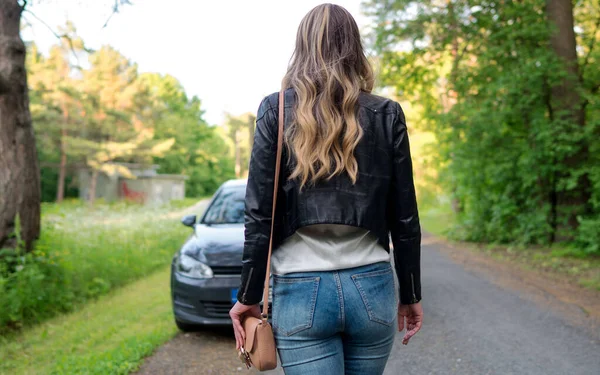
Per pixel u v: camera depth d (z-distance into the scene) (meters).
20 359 4.90
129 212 15.81
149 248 10.95
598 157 11.04
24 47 7.41
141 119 43.22
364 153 1.61
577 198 11.35
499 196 12.94
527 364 4.11
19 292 6.22
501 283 7.84
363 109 1.65
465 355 4.36
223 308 4.94
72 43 8.65
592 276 8.11
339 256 1.61
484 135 12.18
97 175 43.56
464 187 14.31
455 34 12.28
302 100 1.60
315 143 1.57
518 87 10.54
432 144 18.09
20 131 7.28
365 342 1.67
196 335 5.12
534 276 8.45
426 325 5.37
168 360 4.30
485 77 11.68
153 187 47.84
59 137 38.84
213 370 4.07
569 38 11.21
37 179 7.50
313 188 1.60
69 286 7.35
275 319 1.66
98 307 7.06
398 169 1.67
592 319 5.48
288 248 1.65
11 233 7.04
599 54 11.62
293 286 1.61
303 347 1.61
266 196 1.61
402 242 1.69
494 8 11.59
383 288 1.66
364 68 1.74
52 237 8.24
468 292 7.13
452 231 15.62
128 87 41.06
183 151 55.47
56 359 4.71
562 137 10.40
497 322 5.44
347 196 1.60
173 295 5.14
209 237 5.43
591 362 4.12
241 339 1.70
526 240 11.77
